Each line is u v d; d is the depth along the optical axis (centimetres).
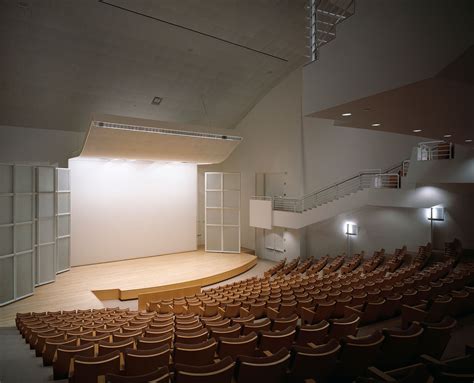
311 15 560
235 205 1855
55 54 1222
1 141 1422
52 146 1526
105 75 1363
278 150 1838
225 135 1432
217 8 1241
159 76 1462
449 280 765
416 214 1383
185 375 299
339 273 1332
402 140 1384
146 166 1742
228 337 489
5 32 1101
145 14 1191
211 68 1534
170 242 1820
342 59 477
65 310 1033
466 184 1136
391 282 895
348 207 1405
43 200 1260
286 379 341
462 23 334
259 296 848
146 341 471
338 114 556
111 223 1644
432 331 393
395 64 402
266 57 1568
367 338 372
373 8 427
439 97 447
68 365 449
